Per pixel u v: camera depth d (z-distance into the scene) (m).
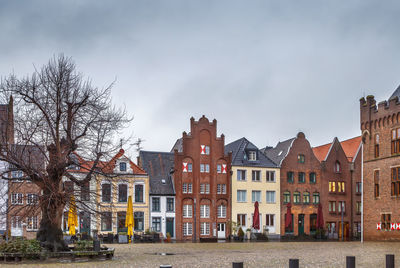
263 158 66.75
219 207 62.81
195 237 56.41
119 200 56.56
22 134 26.55
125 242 48.25
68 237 42.00
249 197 64.31
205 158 63.00
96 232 51.56
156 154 64.56
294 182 66.56
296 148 67.50
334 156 68.75
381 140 49.00
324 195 67.44
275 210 65.06
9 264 23.22
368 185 50.59
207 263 24.19
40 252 25.23
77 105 28.03
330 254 30.56
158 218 59.28
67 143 27.09
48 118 26.55
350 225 68.06
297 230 65.69
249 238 60.09
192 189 61.66
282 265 23.22
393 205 46.78
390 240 47.03
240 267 11.22
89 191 27.66
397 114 46.72
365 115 51.34
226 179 63.59
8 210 27.38
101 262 24.56
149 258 27.39
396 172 46.62
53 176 26.62
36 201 26.09
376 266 22.48
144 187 58.53
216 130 63.84
